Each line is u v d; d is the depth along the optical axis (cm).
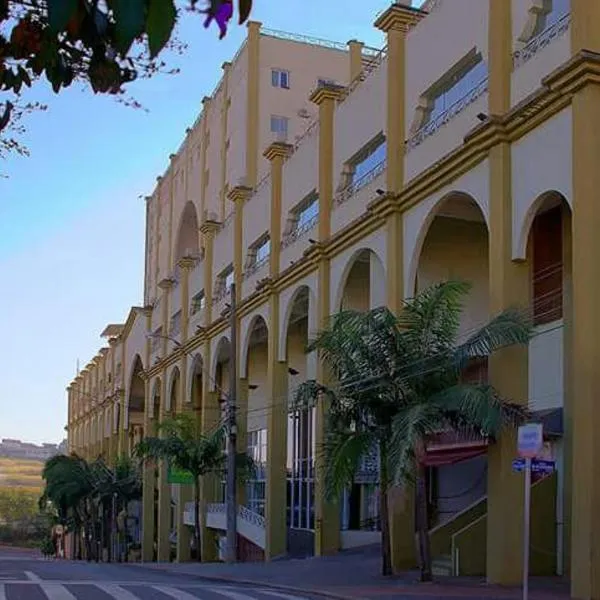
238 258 4228
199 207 5575
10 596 1775
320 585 2159
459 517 2467
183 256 5759
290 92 4941
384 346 2164
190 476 4284
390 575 2312
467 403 1930
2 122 428
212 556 4709
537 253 2408
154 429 5378
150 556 6012
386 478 2259
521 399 2034
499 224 2084
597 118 1809
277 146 3766
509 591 1833
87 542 7519
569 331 2223
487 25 2241
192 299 5197
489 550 2016
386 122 2759
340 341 2209
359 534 3388
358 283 3406
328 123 3247
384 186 2748
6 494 15050
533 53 2053
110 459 7656
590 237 1766
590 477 1683
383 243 2716
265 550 3631
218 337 4575
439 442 2397
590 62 1806
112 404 7744
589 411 1708
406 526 2488
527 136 2038
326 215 3191
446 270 2908
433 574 2284
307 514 3909
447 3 2467
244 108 4869
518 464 1499
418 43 2625
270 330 3688
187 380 5116
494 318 2011
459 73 2433
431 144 2500
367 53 4772
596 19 1852
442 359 2070
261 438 4756
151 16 279
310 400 2361
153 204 6956
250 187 4438
